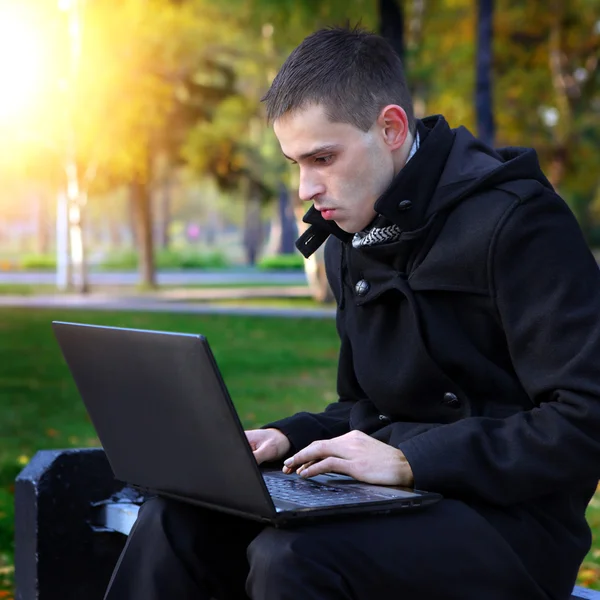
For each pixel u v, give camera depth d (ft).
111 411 8.39
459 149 8.51
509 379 8.24
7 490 22.65
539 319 7.77
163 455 7.94
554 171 85.30
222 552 8.14
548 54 81.30
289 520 7.08
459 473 7.70
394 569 7.23
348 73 8.34
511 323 7.93
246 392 36.70
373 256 8.70
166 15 82.43
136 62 86.12
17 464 25.09
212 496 7.57
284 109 8.45
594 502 21.12
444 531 7.47
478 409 8.36
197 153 100.42
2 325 67.31
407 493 7.67
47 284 136.15
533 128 84.79
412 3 69.67
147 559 8.00
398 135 8.56
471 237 8.06
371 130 8.43
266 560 7.02
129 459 8.51
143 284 119.85
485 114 44.14
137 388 7.83
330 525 7.28
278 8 45.93
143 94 87.97
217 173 106.22
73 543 11.06
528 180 8.19
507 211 7.98
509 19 77.05
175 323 66.95
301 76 8.38
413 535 7.39
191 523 8.09
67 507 11.02
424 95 73.72
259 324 66.54
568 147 84.74
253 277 159.43
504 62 79.46
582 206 133.90
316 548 7.04
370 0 45.55
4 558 17.84
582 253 8.01
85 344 8.25
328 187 8.50
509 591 7.58
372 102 8.40
